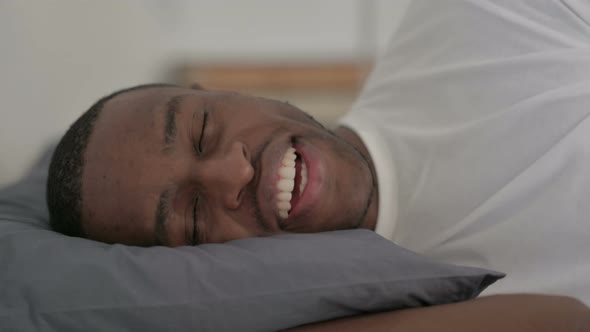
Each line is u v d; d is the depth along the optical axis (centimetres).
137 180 86
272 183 91
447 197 100
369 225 103
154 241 87
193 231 89
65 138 98
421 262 76
